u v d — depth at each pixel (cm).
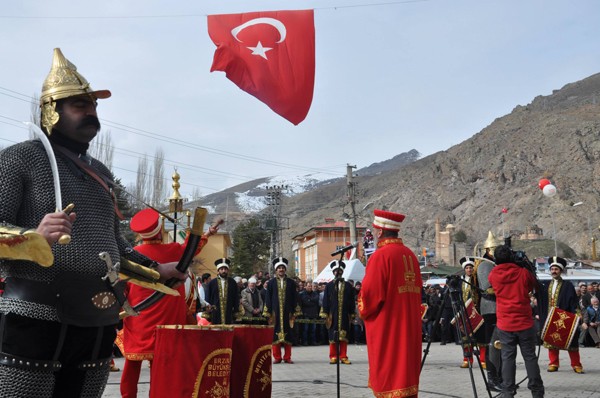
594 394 1128
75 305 367
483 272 1315
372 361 805
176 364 623
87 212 380
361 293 806
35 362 358
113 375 1415
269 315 1784
